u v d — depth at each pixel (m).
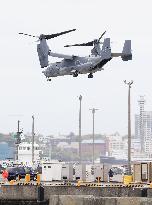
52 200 108.62
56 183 158.25
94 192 131.75
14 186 131.88
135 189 132.00
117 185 142.62
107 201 104.62
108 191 132.00
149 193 130.88
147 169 176.38
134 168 182.50
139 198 104.06
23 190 131.62
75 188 131.50
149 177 175.25
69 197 107.25
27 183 147.38
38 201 130.12
